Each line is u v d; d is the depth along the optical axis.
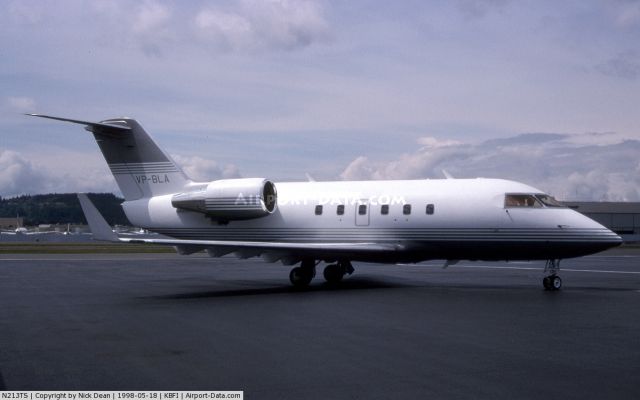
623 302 15.20
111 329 11.36
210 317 12.80
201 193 21.72
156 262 34.28
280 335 10.66
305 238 21.28
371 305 14.70
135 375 7.91
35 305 14.93
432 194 19.88
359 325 11.67
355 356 8.94
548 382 7.50
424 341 10.05
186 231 22.52
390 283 21.14
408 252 20.14
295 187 22.19
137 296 16.94
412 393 7.05
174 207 22.27
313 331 11.04
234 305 14.83
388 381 7.55
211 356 8.98
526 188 19.16
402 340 10.14
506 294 17.22
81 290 18.55
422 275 25.05
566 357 8.85
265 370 8.13
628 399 6.82
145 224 23.03
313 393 7.07
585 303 15.02
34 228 167.50
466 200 19.31
